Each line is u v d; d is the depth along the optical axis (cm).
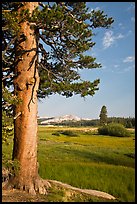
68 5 1299
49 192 1127
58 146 4250
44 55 1285
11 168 1074
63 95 1364
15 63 1167
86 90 1309
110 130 7912
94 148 4234
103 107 12025
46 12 965
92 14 1323
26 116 1145
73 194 1161
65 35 1097
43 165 1944
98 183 1550
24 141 1138
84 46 1209
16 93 1154
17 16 1009
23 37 1148
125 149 4222
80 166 1911
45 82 1333
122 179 1605
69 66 1285
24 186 1112
